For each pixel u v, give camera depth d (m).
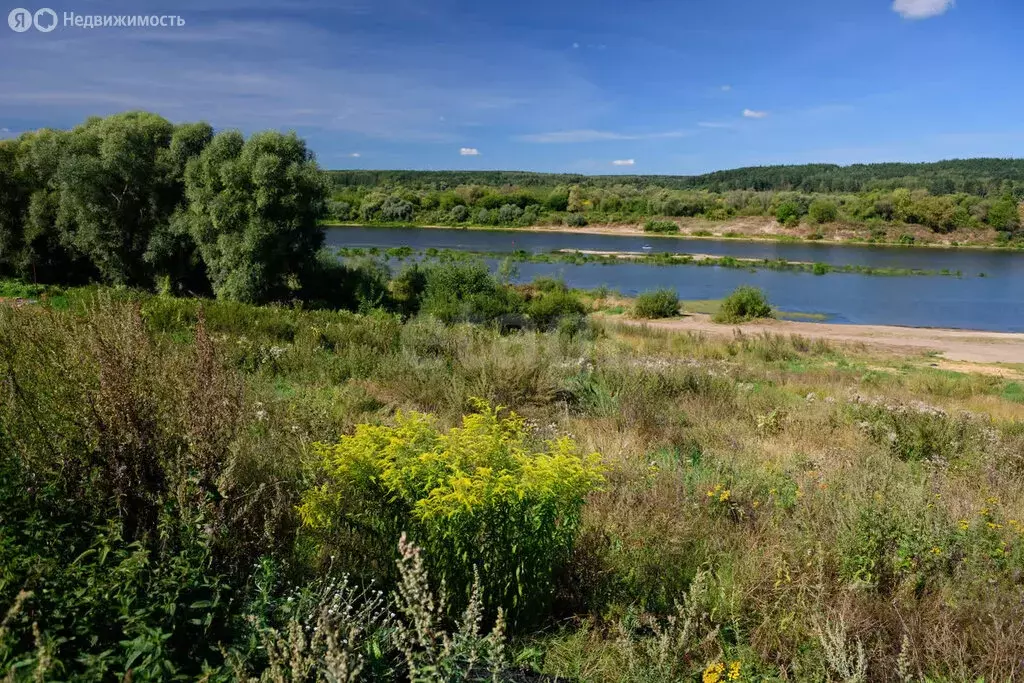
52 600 2.39
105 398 3.33
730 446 7.88
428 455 3.52
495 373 9.89
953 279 56.31
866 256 76.81
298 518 3.80
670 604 3.92
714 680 3.10
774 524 4.98
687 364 13.78
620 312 35.84
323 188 27.84
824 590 3.80
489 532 3.41
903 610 3.86
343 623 2.73
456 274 26.70
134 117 29.20
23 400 3.39
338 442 5.09
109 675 2.36
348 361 10.70
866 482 5.57
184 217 26.44
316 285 29.62
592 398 9.84
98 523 3.05
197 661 2.51
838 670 3.15
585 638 3.52
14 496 2.82
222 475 3.33
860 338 29.64
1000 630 3.52
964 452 8.55
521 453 3.81
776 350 22.08
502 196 120.44
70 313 4.58
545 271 55.59
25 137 27.70
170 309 12.80
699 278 53.47
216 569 3.01
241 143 27.00
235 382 4.47
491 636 2.93
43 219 26.03
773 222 107.19
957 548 4.56
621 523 4.74
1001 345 28.67
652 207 118.12
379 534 3.61
